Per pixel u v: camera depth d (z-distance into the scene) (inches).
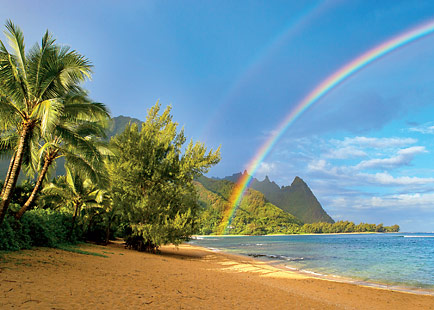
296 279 751.1
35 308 219.0
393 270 1082.1
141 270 541.3
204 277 563.8
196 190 1165.7
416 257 1648.6
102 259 630.5
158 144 1131.3
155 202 1043.3
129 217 1031.6
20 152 461.4
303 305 414.6
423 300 558.3
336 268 1125.7
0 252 472.1
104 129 749.9
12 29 491.2
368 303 513.3
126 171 1048.2
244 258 1432.1
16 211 613.3
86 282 349.1
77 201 1002.7
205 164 1116.5
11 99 499.8
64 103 538.0
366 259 1512.1
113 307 258.1
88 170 679.1
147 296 323.9
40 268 395.5
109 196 1111.0
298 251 2162.9
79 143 560.4
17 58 501.7
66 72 498.3
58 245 733.9
